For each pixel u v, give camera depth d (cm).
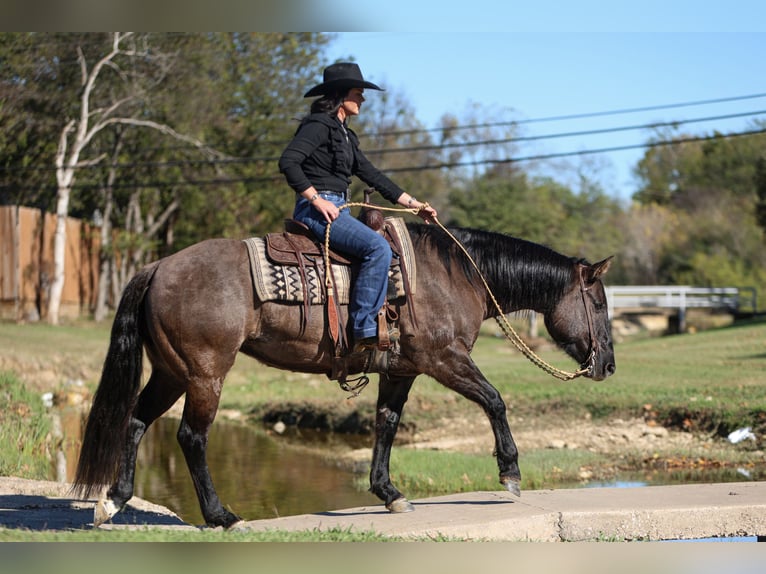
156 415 722
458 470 1233
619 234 7125
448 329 727
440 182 5888
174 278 668
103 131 4241
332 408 1881
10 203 4269
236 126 4241
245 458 1462
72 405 1972
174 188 4250
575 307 800
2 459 1117
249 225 4466
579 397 1689
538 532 728
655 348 2825
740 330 3203
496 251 777
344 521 721
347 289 699
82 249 4225
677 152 7938
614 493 830
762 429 1404
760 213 5194
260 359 707
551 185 7075
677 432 1477
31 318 3678
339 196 723
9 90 3662
